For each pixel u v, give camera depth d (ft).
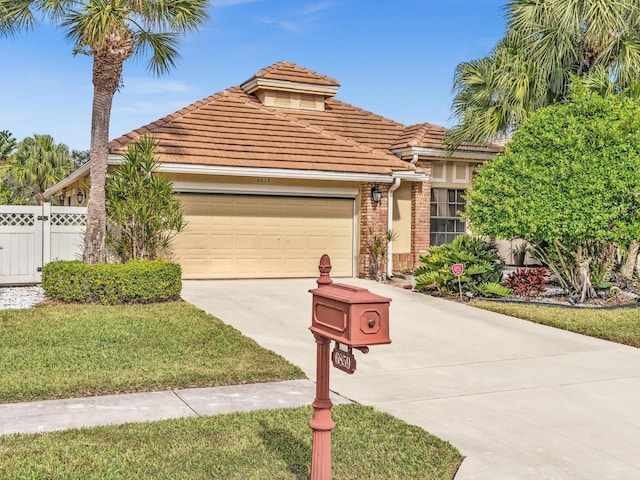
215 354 29.50
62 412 21.30
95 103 43.78
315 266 57.93
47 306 39.73
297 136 58.95
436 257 50.55
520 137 46.26
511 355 32.12
